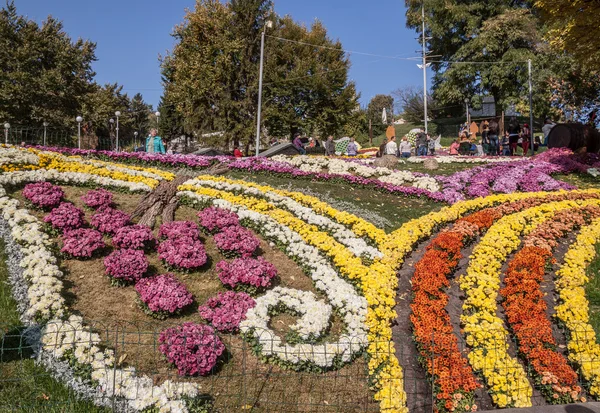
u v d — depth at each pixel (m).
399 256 9.24
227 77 35.97
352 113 44.06
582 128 20.11
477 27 46.72
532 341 6.39
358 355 6.47
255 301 7.20
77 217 8.91
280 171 16.22
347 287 7.86
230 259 8.79
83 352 5.61
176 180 10.62
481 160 21.00
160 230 9.11
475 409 5.57
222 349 5.93
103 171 12.60
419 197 14.73
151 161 16.59
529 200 13.17
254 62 38.28
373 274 8.13
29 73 37.34
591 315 7.46
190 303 7.10
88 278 7.56
